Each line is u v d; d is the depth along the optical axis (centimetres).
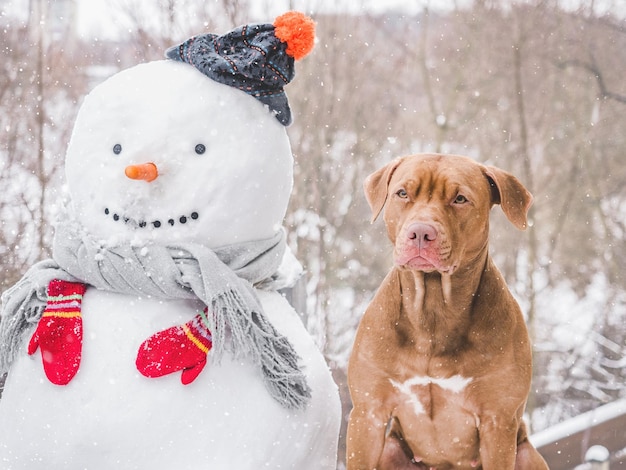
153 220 209
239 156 211
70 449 205
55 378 206
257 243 217
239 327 205
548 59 902
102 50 607
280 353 211
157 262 207
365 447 222
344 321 692
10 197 495
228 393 207
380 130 813
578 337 775
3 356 217
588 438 416
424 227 203
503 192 215
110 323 209
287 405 209
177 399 205
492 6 903
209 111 211
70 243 214
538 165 900
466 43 891
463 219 212
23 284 217
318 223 702
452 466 232
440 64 881
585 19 911
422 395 220
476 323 215
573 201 903
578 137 873
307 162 708
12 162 523
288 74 219
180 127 209
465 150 893
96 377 205
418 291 213
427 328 215
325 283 686
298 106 720
